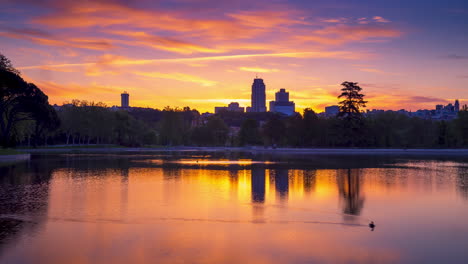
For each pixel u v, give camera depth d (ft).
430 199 92.63
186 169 167.32
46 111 286.25
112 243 55.47
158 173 149.59
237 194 98.22
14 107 271.08
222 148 470.80
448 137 414.21
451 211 78.89
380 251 53.21
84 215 72.64
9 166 179.11
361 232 62.75
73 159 235.61
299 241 57.41
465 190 106.73
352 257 50.75
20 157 241.55
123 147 462.19
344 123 383.04
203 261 48.55
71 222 67.15
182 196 94.63
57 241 56.08
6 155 227.81
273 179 130.00
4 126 266.77
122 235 59.52
